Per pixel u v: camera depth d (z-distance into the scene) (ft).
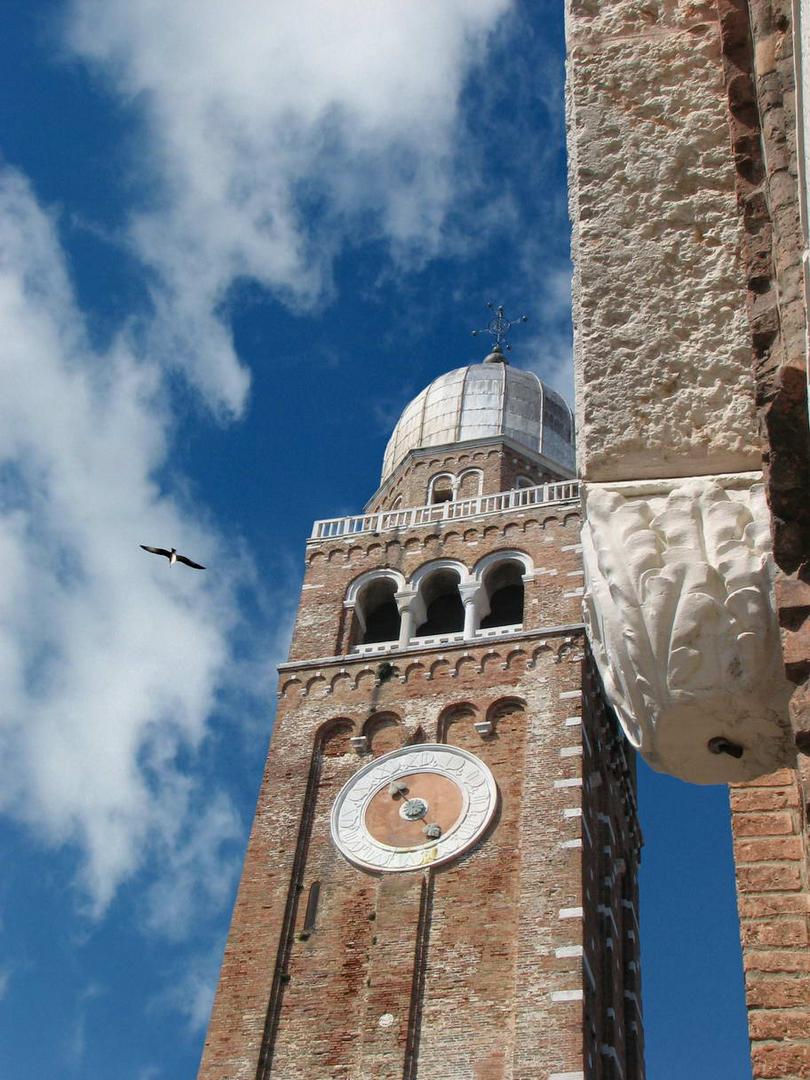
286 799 160.66
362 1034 136.77
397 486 215.10
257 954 146.51
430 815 154.20
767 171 23.15
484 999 135.85
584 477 26.17
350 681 170.60
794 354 21.74
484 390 223.92
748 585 23.24
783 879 31.17
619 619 23.97
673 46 28.32
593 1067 132.67
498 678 165.17
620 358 26.45
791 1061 27.78
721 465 25.64
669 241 26.96
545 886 143.13
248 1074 136.77
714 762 23.81
